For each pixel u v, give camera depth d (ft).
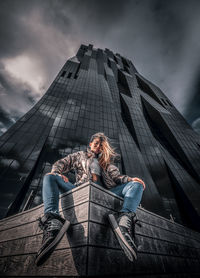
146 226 9.12
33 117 56.44
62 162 7.89
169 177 58.44
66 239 5.86
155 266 7.89
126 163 55.42
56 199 6.03
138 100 97.86
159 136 80.28
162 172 59.06
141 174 53.52
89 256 4.75
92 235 5.26
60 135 53.83
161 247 9.50
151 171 57.93
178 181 55.01
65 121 59.72
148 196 46.83
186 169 62.28
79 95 75.31
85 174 7.81
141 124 78.43
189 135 78.59
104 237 5.77
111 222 5.65
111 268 5.32
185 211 48.24
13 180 36.11
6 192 33.42
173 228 12.82
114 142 60.18
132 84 110.73
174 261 9.98
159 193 52.70
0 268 7.52
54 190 6.28
